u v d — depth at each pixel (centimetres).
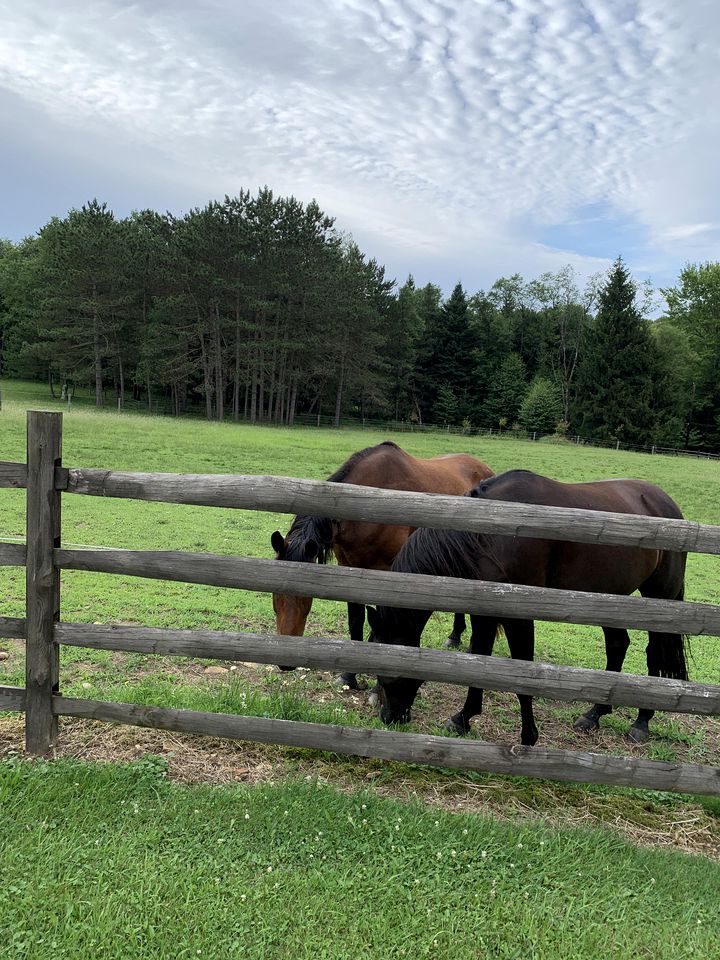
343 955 196
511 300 7094
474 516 270
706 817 294
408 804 272
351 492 274
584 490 393
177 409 4369
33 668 290
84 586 635
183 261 3950
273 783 281
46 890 210
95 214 4438
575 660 559
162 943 194
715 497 2056
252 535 923
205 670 443
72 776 271
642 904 231
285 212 4128
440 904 220
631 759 278
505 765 278
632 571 382
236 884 220
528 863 244
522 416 5522
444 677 278
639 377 5012
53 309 4344
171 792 268
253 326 4034
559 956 203
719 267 5803
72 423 2209
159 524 938
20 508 938
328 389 5072
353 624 448
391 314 5375
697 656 594
